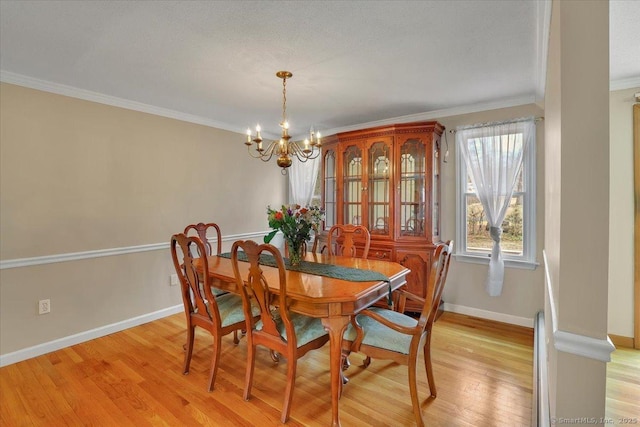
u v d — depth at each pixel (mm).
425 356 2105
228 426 1880
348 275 2256
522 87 2883
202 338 3088
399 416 1947
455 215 3637
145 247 3432
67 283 2893
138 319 3391
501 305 3406
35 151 2695
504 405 2039
